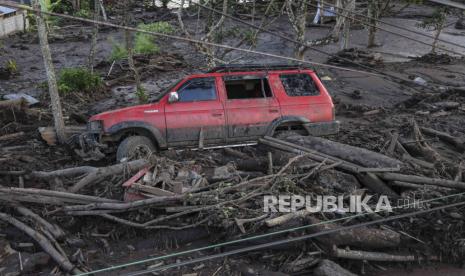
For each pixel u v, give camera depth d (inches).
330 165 364.2
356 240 287.1
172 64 911.0
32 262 269.9
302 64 494.9
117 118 395.2
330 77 826.2
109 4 1545.3
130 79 809.5
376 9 1099.9
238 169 375.2
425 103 669.3
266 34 1218.0
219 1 802.8
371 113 627.2
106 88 747.4
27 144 466.0
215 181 345.4
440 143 498.9
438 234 308.3
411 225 312.7
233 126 413.7
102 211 309.4
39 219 301.3
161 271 274.8
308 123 426.6
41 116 560.7
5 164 387.5
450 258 301.0
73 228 311.7
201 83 410.9
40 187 350.0
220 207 307.3
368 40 1170.0
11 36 1235.9
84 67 873.5
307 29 1366.9
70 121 553.3
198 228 306.0
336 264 275.7
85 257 286.2
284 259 288.4
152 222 304.5
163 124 399.9
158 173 341.4
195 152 406.6
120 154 388.8
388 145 453.7
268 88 425.4
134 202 308.0
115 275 270.1
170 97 395.5
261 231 294.2
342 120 600.4
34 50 1067.3
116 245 302.0
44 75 832.3
